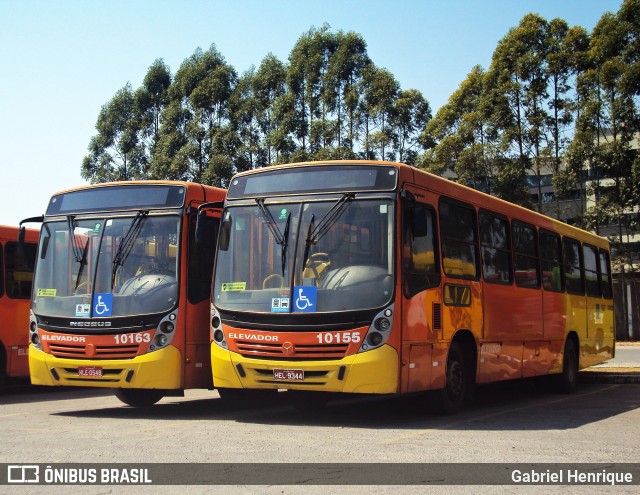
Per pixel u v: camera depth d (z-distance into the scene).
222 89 44.03
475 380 11.67
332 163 10.39
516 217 13.91
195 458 7.34
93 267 11.53
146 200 11.73
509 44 36.25
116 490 6.07
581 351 16.88
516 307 13.41
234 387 10.23
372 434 9.07
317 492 5.96
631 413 11.80
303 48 41.16
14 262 15.44
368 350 9.48
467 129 36.66
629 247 35.31
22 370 15.40
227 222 10.78
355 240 9.94
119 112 48.41
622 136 33.53
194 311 11.35
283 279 10.05
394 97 38.81
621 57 33.00
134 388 11.55
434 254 10.70
